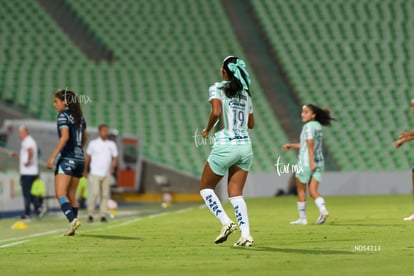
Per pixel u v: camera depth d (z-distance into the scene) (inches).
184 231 1620.3
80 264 1002.7
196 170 4173.2
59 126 1466.5
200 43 5172.2
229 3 5669.3
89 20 5236.2
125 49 5054.1
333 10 5570.9
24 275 892.0
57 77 4704.7
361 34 5423.2
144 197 3937.0
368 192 4207.7
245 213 1172.5
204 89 4805.6
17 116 3981.3
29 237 1582.2
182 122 4530.0
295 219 2032.5
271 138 4539.9
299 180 1823.3
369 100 4958.2
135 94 4704.7
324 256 1038.4
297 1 5600.4
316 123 1822.1
